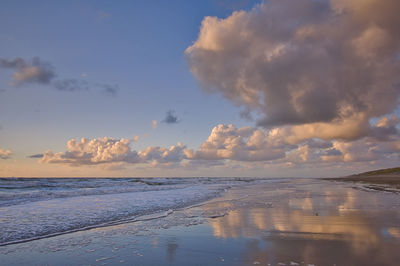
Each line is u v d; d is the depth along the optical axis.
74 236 6.88
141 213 10.82
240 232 6.92
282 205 12.78
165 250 5.46
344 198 15.60
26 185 33.25
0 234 7.14
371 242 5.70
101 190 25.05
